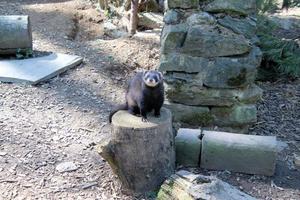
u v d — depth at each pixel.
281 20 3.39
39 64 2.64
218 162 1.79
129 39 3.03
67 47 2.98
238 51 1.97
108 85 2.52
